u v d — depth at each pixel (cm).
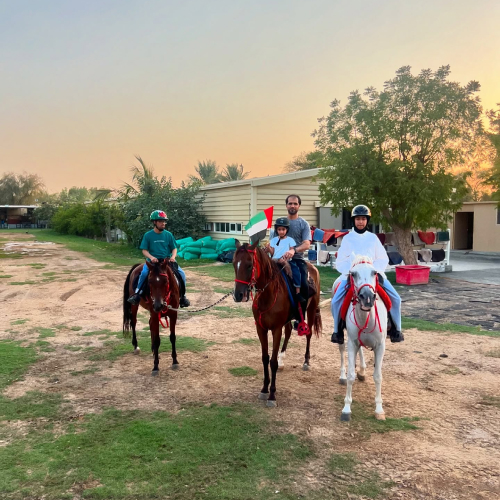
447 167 1528
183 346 784
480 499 355
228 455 423
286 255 562
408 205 1469
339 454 424
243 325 937
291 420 496
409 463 408
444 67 1470
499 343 788
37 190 8050
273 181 1912
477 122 1483
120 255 2458
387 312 504
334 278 1490
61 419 503
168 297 634
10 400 554
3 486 375
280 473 394
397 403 541
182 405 539
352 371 496
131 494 365
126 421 496
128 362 704
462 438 455
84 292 1342
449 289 1340
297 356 737
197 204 2392
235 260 513
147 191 2483
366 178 1445
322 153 1620
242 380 623
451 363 686
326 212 2027
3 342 811
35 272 1786
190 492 367
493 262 2091
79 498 361
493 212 2502
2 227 6344
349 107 1522
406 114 1503
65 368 677
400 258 1597
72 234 4556
